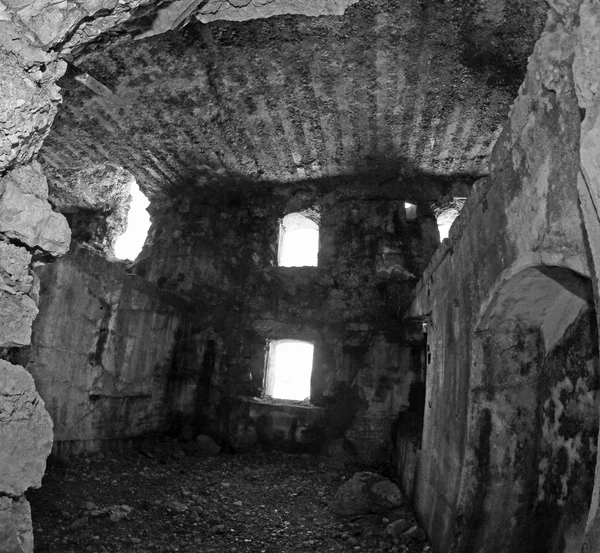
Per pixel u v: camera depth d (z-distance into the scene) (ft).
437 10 17.01
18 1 6.57
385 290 26.78
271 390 28.22
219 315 27.94
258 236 28.96
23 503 7.55
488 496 11.10
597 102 5.31
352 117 23.35
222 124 24.09
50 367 17.95
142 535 14.75
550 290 9.95
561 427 10.31
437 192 27.86
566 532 9.61
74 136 25.17
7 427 7.25
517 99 9.41
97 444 20.68
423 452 16.89
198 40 18.89
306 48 19.31
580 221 6.89
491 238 10.75
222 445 25.86
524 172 9.02
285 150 26.25
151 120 23.86
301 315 27.32
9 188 7.29
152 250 29.84
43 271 17.61
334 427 25.34
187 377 27.02
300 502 19.11
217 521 16.55
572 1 6.77
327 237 28.30
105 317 20.89
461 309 13.01
